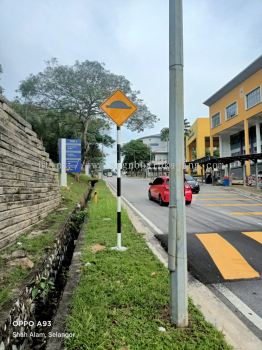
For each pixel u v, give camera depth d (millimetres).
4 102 5297
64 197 12891
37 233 6309
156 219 10906
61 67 27844
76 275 4578
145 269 4789
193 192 22484
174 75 3283
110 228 8047
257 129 31688
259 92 28469
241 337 3188
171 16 3348
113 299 3678
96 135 39719
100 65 27984
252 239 7531
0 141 5043
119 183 6246
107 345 2789
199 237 7770
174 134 3230
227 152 40344
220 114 37500
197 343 2832
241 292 4434
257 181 24438
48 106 28922
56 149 35812
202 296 4277
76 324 3096
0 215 4984
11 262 4301
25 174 6547
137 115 28641
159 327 3094
